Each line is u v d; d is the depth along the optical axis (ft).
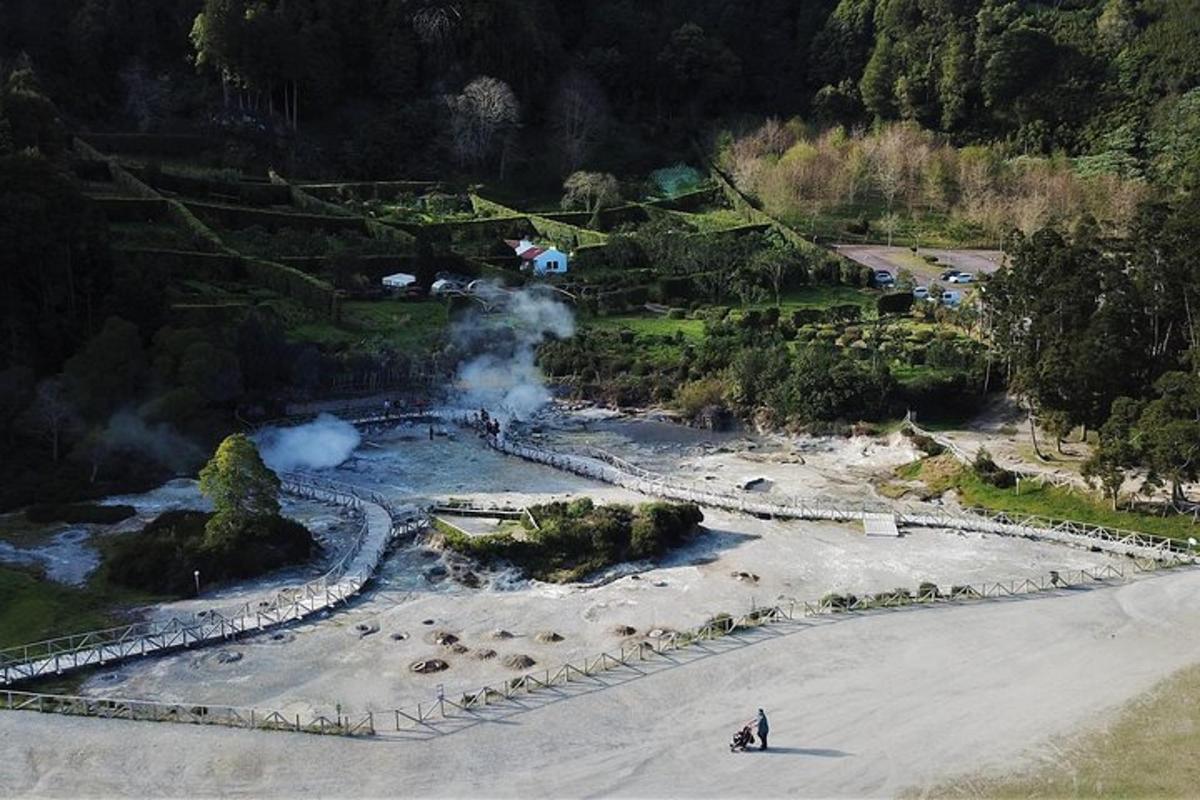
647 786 154.61
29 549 238.48
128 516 257.34
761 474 310.24
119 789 152.56
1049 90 636.07
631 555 243.81
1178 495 260.21
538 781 155.74
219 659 195.31
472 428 348.18
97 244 326.85
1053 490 276.41
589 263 489.67
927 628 204.85
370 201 534.37
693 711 174.91
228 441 234.17
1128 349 282.97
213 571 225.76
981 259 525.75
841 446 332.60
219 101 557.33
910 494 291.38
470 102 585.22
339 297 401.29
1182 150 569.64
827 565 242.17
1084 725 171.32
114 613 212.02
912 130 626.64
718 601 222.48
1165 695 180.34
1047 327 293.43
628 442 341.21
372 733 168.04
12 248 295.69
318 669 192.34
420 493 288.10
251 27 546.26
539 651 200.03
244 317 357.20
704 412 358.43
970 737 167.63
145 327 325.01
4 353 291.79
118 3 563.48
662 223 526.16
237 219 470.39
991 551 249.96
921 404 343.67
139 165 486.79
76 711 173.88
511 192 588.50
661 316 450.71
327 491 280.51
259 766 158.81
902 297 453.17
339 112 595.88
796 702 177.47
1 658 191.93
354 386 364.79
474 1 630.74
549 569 236.63
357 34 610.24
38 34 542.57
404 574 235.20
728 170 618.85
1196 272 274.36
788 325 418.31
